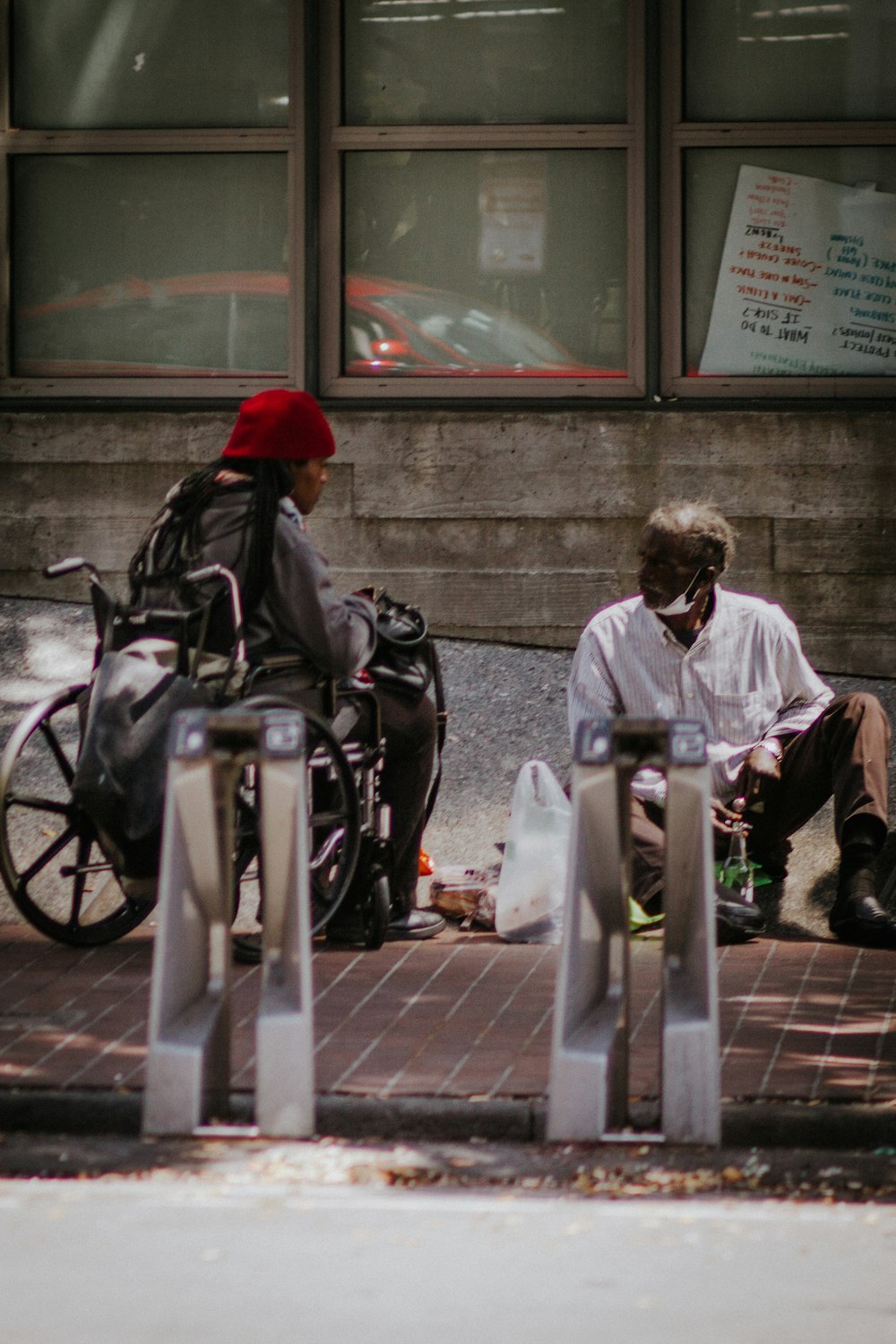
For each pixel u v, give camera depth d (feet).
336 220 61.11
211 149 61.21
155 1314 27.35
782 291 60.70
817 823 57.16
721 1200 32.37
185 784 34.65
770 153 60.54
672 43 60.13
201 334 61.77
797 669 51.93
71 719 59.11
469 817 57.72
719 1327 27.07
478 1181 33.17
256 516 45.98
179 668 45.39
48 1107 35.63
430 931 50.26
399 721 48.80
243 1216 31.42
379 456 60.59
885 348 60.54
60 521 61.21
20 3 61.57
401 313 61.41
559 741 58.75
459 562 60.39
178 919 35.06
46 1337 26.55
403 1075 37.22
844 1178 33.50
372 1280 28.68
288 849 34.81
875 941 49.19
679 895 35.01
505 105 60.90
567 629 60.18
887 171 60.34
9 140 61.67
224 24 61.16
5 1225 31.01
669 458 59.98
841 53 60.29
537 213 61.05
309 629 46.16
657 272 60.39
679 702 51.72
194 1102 34.88
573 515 60.18
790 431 59.62
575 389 60.70
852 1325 27.14
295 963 35.12
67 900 54.49
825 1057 38.83
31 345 61.87
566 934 34.94
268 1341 26.43
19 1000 42.96
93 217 61.82
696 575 50.49
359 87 61.16
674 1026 34.58
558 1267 29.30
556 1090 34.76
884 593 59.36
